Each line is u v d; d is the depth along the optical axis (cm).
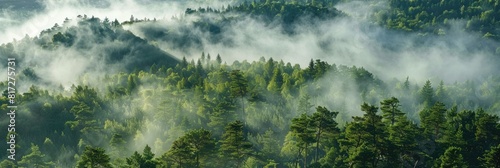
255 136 10619
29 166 8712
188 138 6850
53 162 9594
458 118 8400
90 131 10919
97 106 12612
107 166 6366
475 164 6962
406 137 6906
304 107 11575
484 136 7306
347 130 6975
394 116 7931
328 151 8125
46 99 13075
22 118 11956
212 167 7175
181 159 6812
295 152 8925
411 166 7456
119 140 9256
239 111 12044
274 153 9250
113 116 12375
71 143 10825
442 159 6166
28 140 11075
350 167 6662
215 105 12031
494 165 6003
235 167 8075
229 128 7106
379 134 6819
